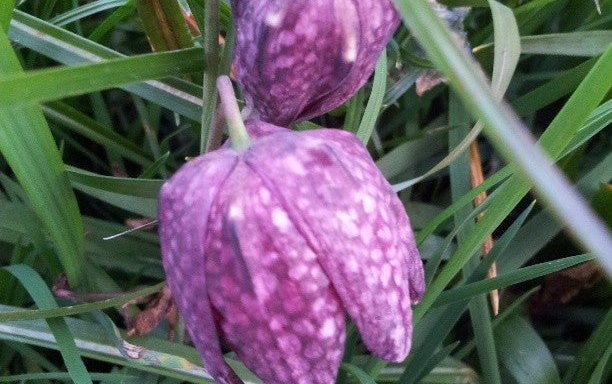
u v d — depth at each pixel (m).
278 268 0.07
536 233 0.14
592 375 0.12
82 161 0.17
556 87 0.14
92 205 0.16
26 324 0.11
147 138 0.16
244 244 0.07
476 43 0.16
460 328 0.15
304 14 0.08
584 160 0.16
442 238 0.15
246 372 0.12
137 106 0.15
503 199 0.10
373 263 0.08
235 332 0.08
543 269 0.11
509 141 0.05
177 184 0.08
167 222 0.08
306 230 0.07
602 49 0.14
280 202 0.07
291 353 0.08
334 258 0.07
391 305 0.08
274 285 0.07
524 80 0.16
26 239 0.13
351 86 0.09
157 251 0.14
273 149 0.08
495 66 0.10
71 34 0.12
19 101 0.07
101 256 0.14
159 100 0.13
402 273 0.08
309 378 0.08
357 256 0.07
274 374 0.08
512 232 0.12
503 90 0.10
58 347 0.11
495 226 0.10
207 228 0.07
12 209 0.13
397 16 0.09
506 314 0.13
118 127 0.18
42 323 0.11
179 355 0.11
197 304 0.08
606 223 0.13
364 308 0.07
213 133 0.10
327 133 0.08
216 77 0.10
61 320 0.11
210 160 0.08
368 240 0.08
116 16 0.14
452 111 0.15
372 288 0.07
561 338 0.15
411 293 0.09
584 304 0.15
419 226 0.15
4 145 0.10
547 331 0.15
